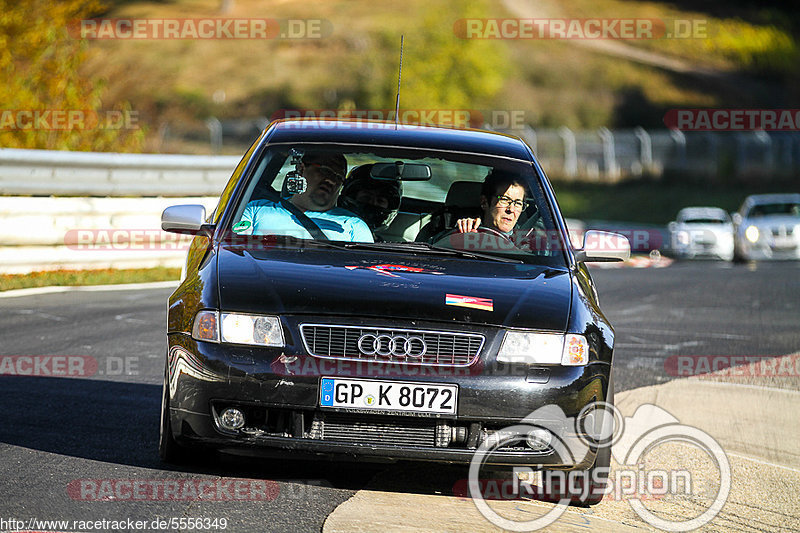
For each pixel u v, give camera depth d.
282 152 14.98
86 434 14.62
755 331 29.48
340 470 13.52
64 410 16.03
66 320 24.42
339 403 11.80
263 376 11.80
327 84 158.75
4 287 29.22
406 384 11.85
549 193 15.25
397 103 16.77
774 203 73.19
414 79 135.38
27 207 31.70
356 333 11.98
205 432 11.97
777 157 133.00
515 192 14.98
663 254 74.69
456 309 12.31
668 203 117.81
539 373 12.17
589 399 12.31
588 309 13.12
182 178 40.41
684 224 72.19
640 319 31.36
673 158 132.62
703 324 30.66
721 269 54.09
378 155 15.03
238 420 11.95
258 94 155.88
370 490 12.70
